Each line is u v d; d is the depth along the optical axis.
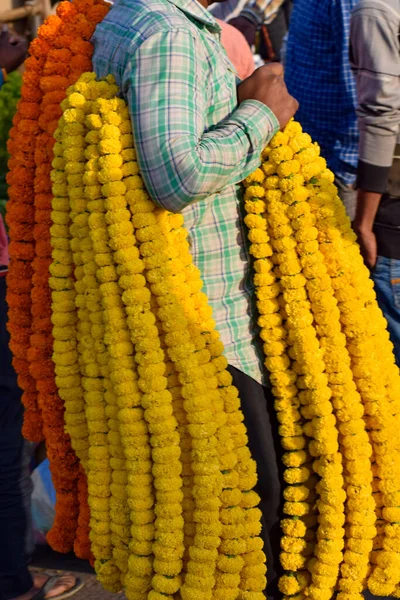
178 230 2.34
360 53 3.42
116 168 2.25
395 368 2.54
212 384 2.34
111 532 2.44
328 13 3.92
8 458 3.23
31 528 3.37
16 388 3.22
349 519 2.47
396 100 3.38
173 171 2.17
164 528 2.32
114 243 2.27
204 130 2.34
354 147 3.94
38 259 2.49
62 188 2.37
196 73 2.23
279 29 6.01
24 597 3.37
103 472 2.42
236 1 5.23
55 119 2.43
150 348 2.29
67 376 2.45
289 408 2.47
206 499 2.31
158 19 2.23
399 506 2.50
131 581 2.38
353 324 2.46
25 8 4.91
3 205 3.60
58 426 2.56
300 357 2.44
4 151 3.62
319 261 2.42
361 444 2.45
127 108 2.27
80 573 3.63
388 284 3.56
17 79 3.81
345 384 2.44
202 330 2.36
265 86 2.40
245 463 2.38
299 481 2.47
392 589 2.52
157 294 2.30
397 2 3.37
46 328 2.51
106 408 2.38
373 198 3.47
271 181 2.43
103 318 2.33
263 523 2.47
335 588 2.53
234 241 2.46
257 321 2.50
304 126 4.09
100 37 2.37
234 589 2.38
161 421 2.30
